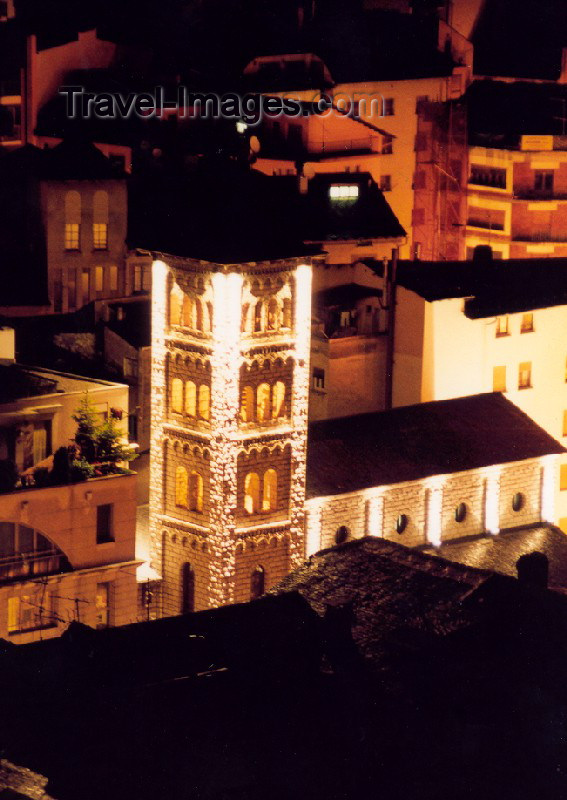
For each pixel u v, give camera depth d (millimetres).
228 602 137750
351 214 186875
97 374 161125
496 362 164375
